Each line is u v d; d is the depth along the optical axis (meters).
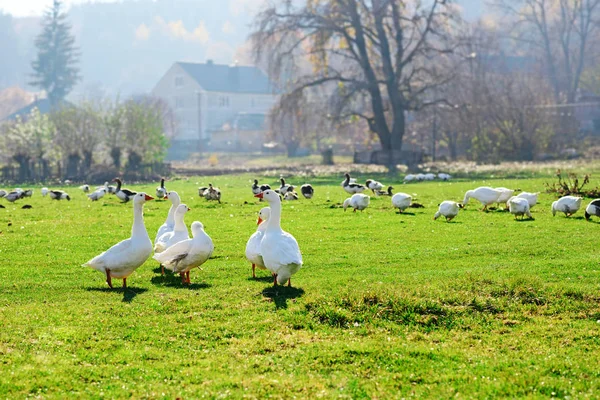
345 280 13.65
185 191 38.19
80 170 61.22
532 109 74.31
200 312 11.51
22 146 61.81
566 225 20.95
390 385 8.76
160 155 65.75
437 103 66.50
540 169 52.88
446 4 63.84
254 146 120.25
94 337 10.35
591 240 18.11
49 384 8.69
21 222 23.56
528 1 103.88
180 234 14.93
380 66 72.06
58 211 27.36
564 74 106.75
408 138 86.00
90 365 9.34
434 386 8.70
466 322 11.20
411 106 65.75
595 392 8.45
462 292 12.26
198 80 132.00
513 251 16.81
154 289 13.16
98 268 13.05
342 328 10.93
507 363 9.47
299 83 65.31
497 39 94.75
